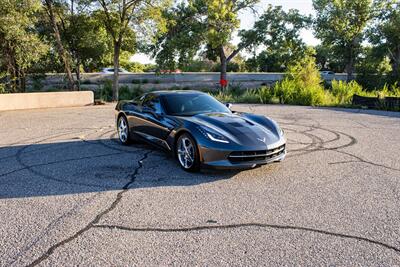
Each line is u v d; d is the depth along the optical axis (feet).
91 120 37.14
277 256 9.39
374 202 13.20
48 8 70.38
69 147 23.16
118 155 20.72
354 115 41.50
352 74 123.44
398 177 16.34
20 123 35.19
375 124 33.76
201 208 12.62
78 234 10.63
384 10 107.45
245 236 10.52
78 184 15.29
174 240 10.27
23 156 20.70
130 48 87.51
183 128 17.13
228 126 16.99
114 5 71.00
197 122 17.13
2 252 9.60
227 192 14.28
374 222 11.47
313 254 9.50
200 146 16.08
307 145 23.49
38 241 10.21
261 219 11.71
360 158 19.92
